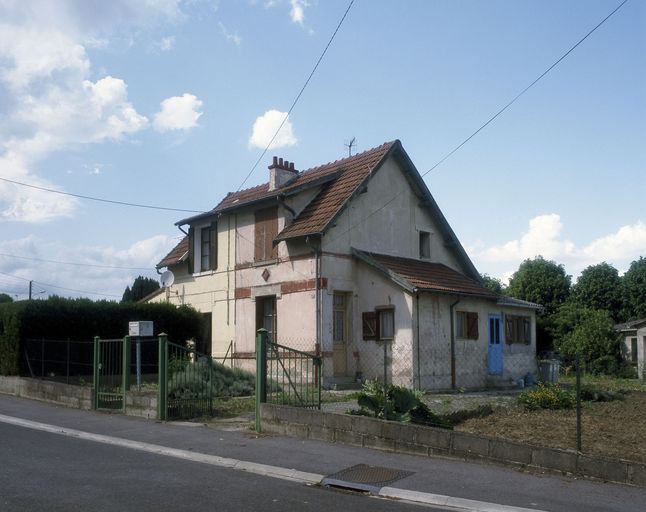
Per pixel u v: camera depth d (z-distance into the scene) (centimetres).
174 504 707
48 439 1144
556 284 4197
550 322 3653
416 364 1897
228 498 742
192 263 2497
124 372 1466
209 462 956
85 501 711
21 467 887
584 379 2695
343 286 2027
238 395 1609
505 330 2312
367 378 1994
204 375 1434
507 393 1933
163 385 1348
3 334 1936
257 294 2173
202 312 2428
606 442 1052
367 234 2125
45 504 695
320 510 706
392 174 2245
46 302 1923
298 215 2116
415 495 775
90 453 1010
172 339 2205
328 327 1966
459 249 2428
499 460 917
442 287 2003
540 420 1280
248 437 1133
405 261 2194
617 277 4341
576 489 800
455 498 757
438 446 971
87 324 1994
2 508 677
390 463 934
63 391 1627
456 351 2058
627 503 743
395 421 1053
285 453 1001
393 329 1961
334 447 1045
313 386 1586
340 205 1992
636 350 3378
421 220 2342
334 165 2361
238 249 2280
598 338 3089
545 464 881
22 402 1691
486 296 2164
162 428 1239
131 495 743
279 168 2361
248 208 2247
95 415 1439
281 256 2095
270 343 1240
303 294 2002
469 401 1596
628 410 1460
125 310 2083
